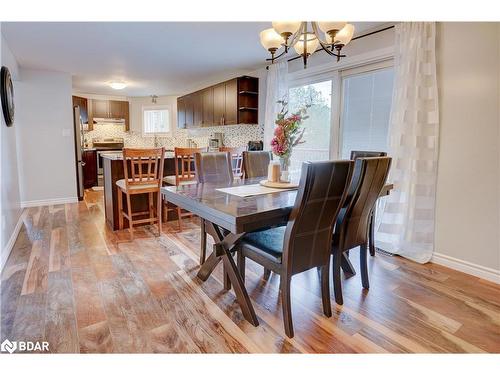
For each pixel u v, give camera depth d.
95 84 6.37
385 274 2.61
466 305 2.12
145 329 1.82
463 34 2.55
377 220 3.21
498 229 2.44
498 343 1.73
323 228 1.84
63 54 4.18
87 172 6.90
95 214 4.56
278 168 2.43
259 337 1.76
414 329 1.85
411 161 2.86
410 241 2.93
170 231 3.74
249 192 2.18
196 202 1.89
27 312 1.97
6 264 2.72
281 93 4.48
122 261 2.81
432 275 2.59
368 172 1.96
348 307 2.08
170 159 4.32
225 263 2.08
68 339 1.72
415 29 2.77
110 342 1.70
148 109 8.08
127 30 3.30
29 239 3.40
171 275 2.54
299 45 2.52
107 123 7.77
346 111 3.81
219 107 5.59
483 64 2.45
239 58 4.43
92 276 2.50
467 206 2.61
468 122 2.56
